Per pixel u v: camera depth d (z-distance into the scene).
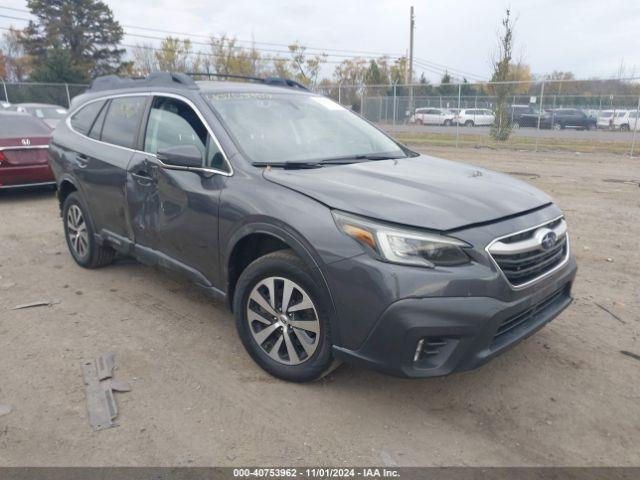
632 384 3.43
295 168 3.57
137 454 2.74
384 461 2.71
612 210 8.42
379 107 27.84
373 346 2.85
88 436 2.87
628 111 24.67
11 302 4.62
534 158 17.05
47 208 8.45
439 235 2.80
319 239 2.96
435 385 3.39
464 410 3.15
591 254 6.07
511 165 14.95
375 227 2.83
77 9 51.62
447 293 2.74
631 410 3.16
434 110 28.14
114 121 4.83
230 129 3.77
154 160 4.12
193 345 3.87
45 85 30.08
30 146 8.73
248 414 3.07
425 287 2.73
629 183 11.29
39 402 3.16
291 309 3.21
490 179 3.71
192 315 4.37
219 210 3.52
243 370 3.53
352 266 2.84
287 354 3.36
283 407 3.14
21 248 6.22
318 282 2.98
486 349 2.87
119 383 3.35
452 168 3.97
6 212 8.14
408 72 49.50
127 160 4.42
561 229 3.38
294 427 2.96
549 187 10.71
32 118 9.43
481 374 3.52
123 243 4.63
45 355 3.71
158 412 3.08
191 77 4.60
